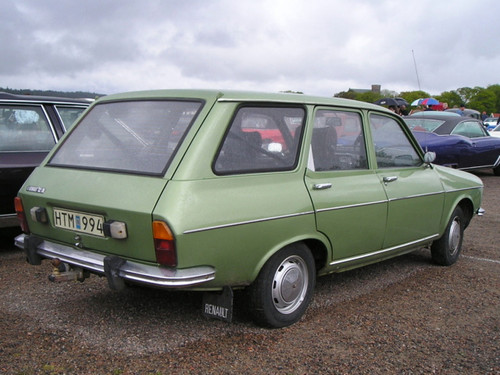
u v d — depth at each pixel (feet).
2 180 17.52
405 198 14.88
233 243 10.57
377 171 14.40
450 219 17.29
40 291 14.11
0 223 17.72
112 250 10.69
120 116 12.25
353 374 9.96
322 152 12.89
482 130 41.11
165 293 14.02
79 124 13.07
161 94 12.12
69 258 11.32
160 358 10.33
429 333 12.02
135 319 12.25
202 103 11.14
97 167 11.52
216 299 11.00
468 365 10.51
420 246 16.38
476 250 20.02
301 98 12.73
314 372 9.98
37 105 19.24
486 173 46.34
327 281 15.65
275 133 11.91
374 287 15.23
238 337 11.39
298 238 11.82
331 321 12.50
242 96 11.41
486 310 13.62
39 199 11.93
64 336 11.24
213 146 10.61
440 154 36.73
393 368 10.27
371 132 14.49
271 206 11.22
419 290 15.07
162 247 9.80
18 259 17.42
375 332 11.94
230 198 10.58
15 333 11.35
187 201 9.95
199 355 10.50
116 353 10.50
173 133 10.93
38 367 9.85
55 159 12.66
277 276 11.71
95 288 14.40
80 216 11.18
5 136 18.07
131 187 10.43
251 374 9.81
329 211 12.48
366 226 13.64
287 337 11.50
